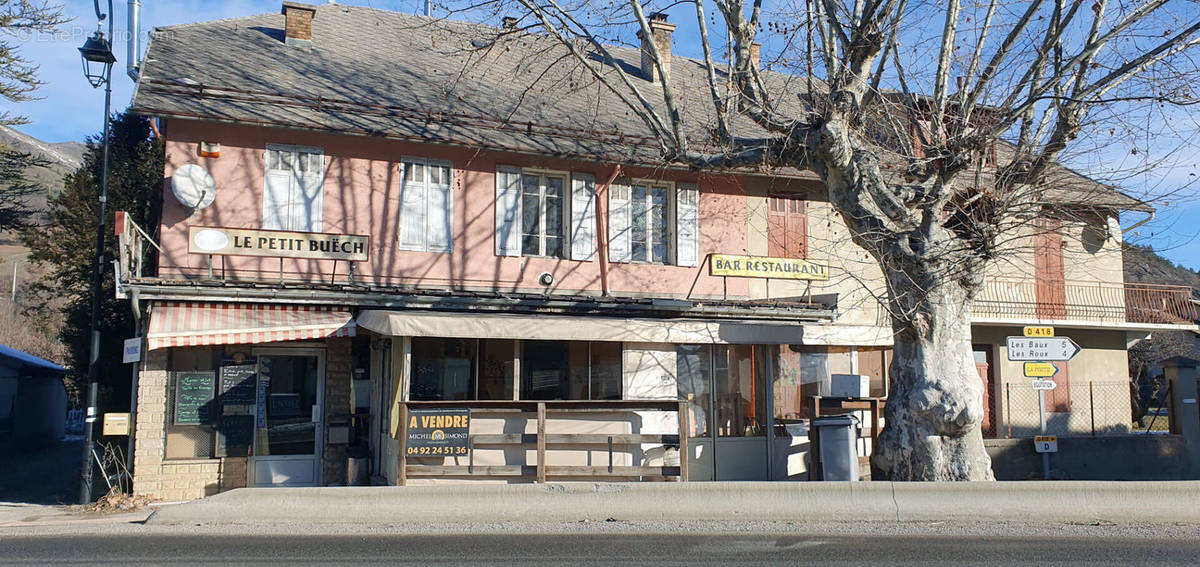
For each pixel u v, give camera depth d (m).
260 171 15.03
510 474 12.27
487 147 15.91
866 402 15.70
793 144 12.91
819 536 9.91
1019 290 22.12
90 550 8.90
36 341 44.47
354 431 15.28
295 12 18.22
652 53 13.47
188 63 16.02
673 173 18.00
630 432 13.02
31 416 24.62
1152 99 12.05
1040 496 11.16
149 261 17.45
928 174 12.95
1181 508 11.15
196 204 14.16
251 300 13.78
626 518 10.92
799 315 17.45
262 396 14.66
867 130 14.09
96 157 23.19
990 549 9.12
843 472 13.61
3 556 8.59
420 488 10.81
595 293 17.05
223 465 14.24
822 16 13.13
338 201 15.45
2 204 26.92
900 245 12.55
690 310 16.62
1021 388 22.44
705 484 11.12
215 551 8.81
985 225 12.43
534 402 12.46
